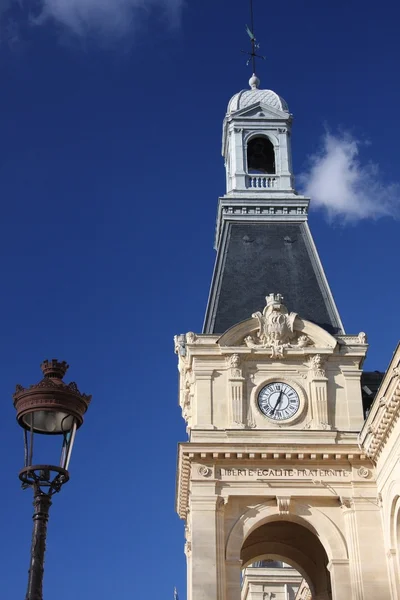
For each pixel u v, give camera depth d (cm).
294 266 5550
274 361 4975
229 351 4944
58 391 1764
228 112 6306
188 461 4694
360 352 5000
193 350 4978
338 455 4694
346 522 4603
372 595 4391
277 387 4909
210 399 4859
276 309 5081
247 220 5825
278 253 5628
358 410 4859
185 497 5022
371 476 4688
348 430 4794
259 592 8706
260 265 5544
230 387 4872
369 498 4634
